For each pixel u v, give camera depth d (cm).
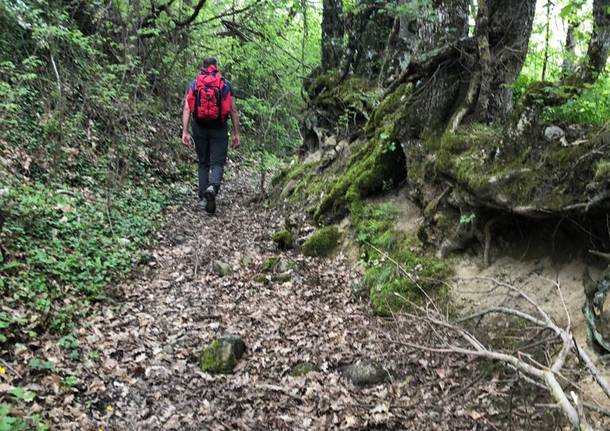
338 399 409
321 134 961
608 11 446
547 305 454
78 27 1034
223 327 497
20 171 676
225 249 689
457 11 622
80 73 915
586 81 481
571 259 464
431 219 569
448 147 539
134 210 742
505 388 391
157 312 509
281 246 707
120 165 873
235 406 394
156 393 395
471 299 501
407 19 822
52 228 575
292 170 948
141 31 1019
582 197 420
